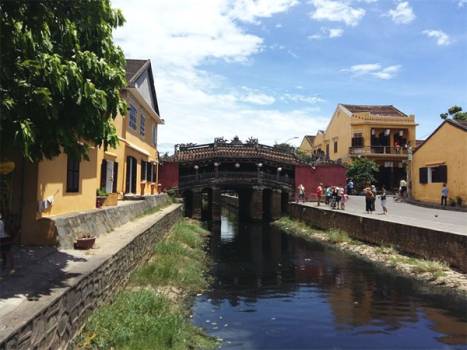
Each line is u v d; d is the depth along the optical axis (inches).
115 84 310.0
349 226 979.3
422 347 340.5
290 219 1446.9
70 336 256.1
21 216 388.8
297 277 609.6
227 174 1540.4
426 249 665.6
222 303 466.3
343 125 2000.5
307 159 1749.5
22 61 262.2
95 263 329.7
